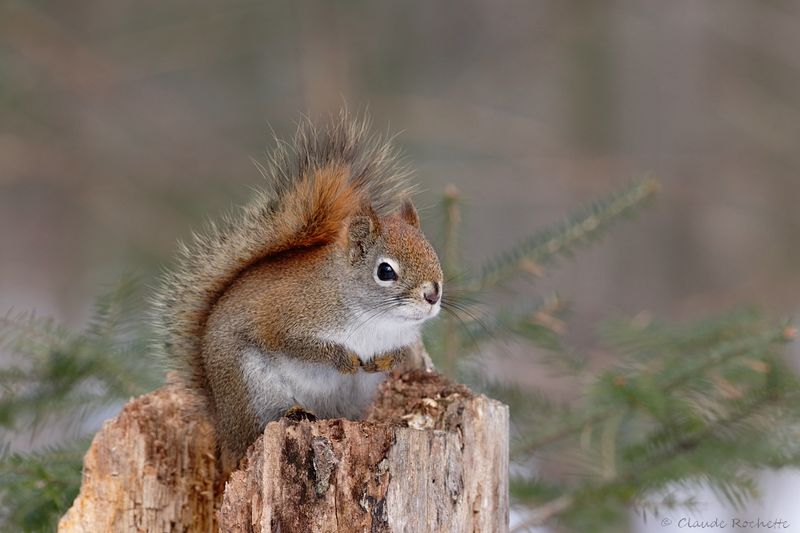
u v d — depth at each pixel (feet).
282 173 30.27
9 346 34.94
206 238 30.48
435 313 28.73
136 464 26.86
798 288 73.51
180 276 30.07
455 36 83.66
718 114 81.30
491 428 24.97
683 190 76.28
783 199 77.36
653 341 36.94
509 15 84.48
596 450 34.60
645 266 74.59
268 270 29.04
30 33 74.28
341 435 23.35
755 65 83.05
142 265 58.34
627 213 37.17
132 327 36.22
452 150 77.97
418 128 75.05
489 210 74.95
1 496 31.71
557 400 41.22
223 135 76.84
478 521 24.53
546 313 36.35
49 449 33.50
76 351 34.81
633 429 37.58
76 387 35.45
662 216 75.66
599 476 33.91
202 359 28.99
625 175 75.41
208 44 78.18
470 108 76.13
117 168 74.64
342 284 28.40
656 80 82.48
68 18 80.38
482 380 36.47
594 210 37.29
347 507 23.07
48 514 30.78
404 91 80.53
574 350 37.47
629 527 40.45
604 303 72.59
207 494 27.30
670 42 83.15
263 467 23.34
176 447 27.45
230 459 27.68
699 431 33.50
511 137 76.74
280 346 28.25
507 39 84.17
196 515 27.14
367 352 28.71
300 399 28.60
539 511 34.45
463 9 83.76
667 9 83.46
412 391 29.48
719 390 33.55
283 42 79.05
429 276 28.66
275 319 28.12
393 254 28.58
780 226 76.59
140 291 36.96
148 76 79.10
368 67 80.43
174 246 67.97
